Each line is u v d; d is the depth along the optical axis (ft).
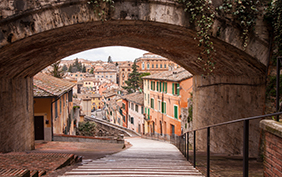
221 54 25.08
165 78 88.12
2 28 18.54
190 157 25.36
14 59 23.93
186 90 76.18
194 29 21.01
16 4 18.39
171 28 22.12
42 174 13.35
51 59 32.96
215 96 36.78
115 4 19.93
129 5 20.08
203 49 26.02
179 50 31.60
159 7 20.44
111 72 424.05
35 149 37.93
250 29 21.20
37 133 49.08
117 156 28.12
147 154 31.01
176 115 81.71
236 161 21.08
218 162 20.56
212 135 38.04
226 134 32.50
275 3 20.38
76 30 21.90
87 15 19.58
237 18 21.04
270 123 9.70
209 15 20.85
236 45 21.38
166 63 275.18
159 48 34.60
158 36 26.53
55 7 19.03
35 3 18.60
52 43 24.04
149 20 20.40
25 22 18.79
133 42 33.22
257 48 21.58
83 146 42.24
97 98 294.05
